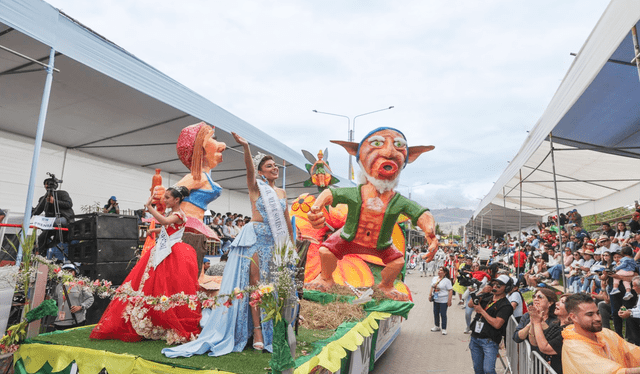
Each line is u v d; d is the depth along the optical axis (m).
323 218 6.12
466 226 60.75
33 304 3.86
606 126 7.61
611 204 15.26
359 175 6.46
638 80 5.77
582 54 4.75
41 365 3.41
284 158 12.56
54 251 7.14
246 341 3.43
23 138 10.35
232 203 18.73
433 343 8.66
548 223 20.34
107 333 3.62
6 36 5.72
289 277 2.84
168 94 7.46
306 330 4.40
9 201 9.93
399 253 6.39
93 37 5.97
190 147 5.21
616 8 3.77
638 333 6.23
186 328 3.63
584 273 10.34
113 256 6.66
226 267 3.71
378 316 5.58
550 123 6.39
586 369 2.92
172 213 3.88
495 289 5.03
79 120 9.46
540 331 3.74
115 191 12.91
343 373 4.21
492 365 4.96
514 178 13.82
